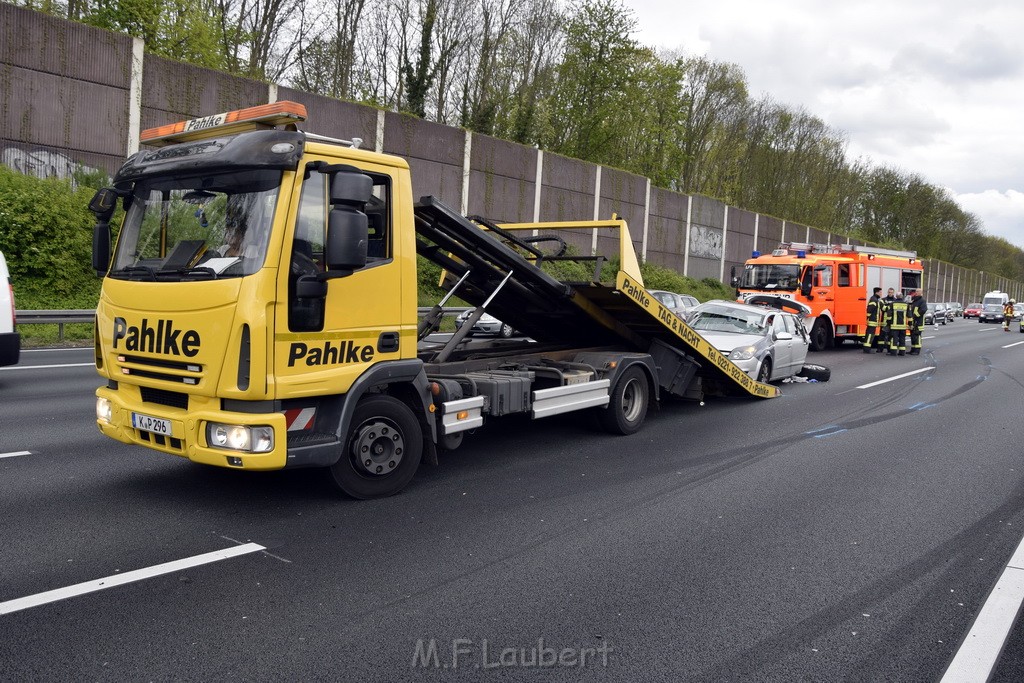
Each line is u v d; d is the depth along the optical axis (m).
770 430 9.25
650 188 36.81
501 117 34.66
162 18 24.45
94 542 4.71
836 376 15.45
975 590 4.45
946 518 5.88
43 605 3.81
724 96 52.97
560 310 8.61
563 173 31.55
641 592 4.27
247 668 3.27
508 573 4.48
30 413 8.58
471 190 27.88
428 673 3.29
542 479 6.61
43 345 14.61
